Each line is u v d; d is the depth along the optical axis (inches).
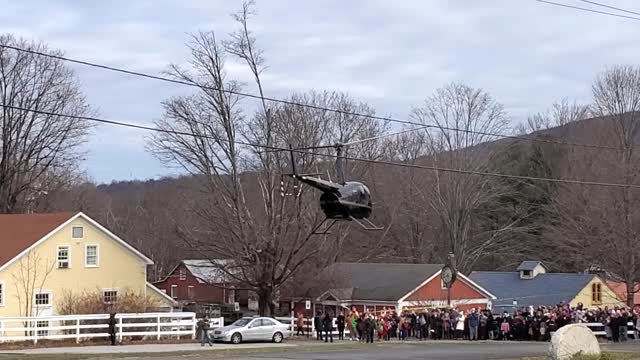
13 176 2600.9
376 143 3117.6
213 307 2832.2
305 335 1991.9
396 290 2511.1
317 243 2209.6
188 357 1261.1
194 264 2913.4
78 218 2124.8
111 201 4377.5
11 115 2573.8
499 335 1852.9
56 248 2082.9
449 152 3115.2
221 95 2148.1
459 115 4259.4
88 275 2133.4
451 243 3075.8
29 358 1206.9
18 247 2011.6
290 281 2322.8
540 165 3277.6
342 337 1893.5
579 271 3144.7
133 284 2209.6
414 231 3245.6
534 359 1168.2
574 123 3287.4
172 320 1791.3
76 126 2839.6
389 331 1935.3
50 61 2687.0
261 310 2187.5
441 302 2571.4
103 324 1657.2
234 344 1660.9
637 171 2509.8
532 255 3302.2
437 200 3112.7
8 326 1934.1
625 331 1720.0
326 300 2487.7
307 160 2182.6
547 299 2738.7
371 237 3265.3
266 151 2159.2
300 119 2271.2
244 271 2175.2
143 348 1473.9
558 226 3031.5
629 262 2477.9
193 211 2193.7
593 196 2748.5
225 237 2160.4
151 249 3796.8
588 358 959.6
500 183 3208.7
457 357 1237.1
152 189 4439.0
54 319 1576.0
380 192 3248.0
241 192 2155.5
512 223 3191.4
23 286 2000.5
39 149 2635.3
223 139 2150.6
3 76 2546.8
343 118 2800.2
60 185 2950.3
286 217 2126.0
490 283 2955.2
